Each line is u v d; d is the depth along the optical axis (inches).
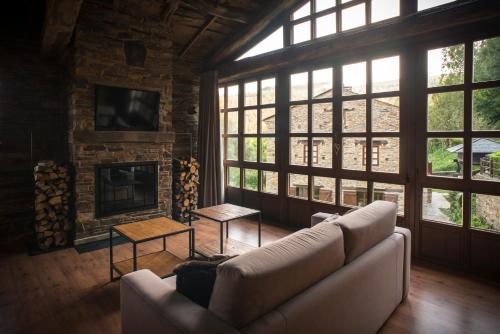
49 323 91.7
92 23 154.0
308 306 56.1
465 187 124.5
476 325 90.0
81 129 154.9
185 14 180.7
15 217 170.1
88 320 93.4
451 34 123.8
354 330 71.9
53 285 114.7
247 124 217.8
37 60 177.3
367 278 75.5
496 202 126.3
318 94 173.9
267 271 51.5
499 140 123.4
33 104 177.3
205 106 220.7
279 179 195.8
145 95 172.6
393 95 142.5
